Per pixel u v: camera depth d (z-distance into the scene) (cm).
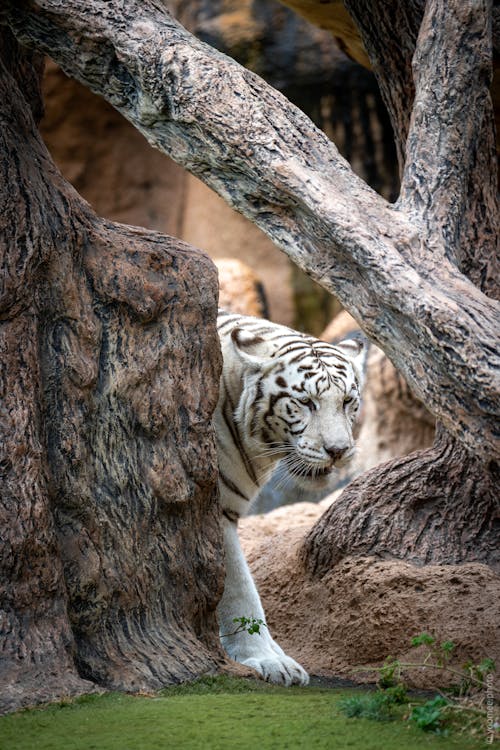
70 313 815
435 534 1152
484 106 941
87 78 854
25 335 780
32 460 759
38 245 796
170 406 869
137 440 848
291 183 780
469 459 1151
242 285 2548
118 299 846
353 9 1162
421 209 865
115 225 895
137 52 809
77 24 821
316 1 1353
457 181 884
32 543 746
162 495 852
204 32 2531
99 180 2736
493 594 1031
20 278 778
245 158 793
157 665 808
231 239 2673
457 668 947
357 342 1156
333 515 1209
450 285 764
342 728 658
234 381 1073
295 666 949
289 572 1235
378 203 805
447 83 902
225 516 1048
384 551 1154
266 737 635
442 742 627
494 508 1138
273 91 822
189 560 878
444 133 898
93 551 803
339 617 1111
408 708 716
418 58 926
